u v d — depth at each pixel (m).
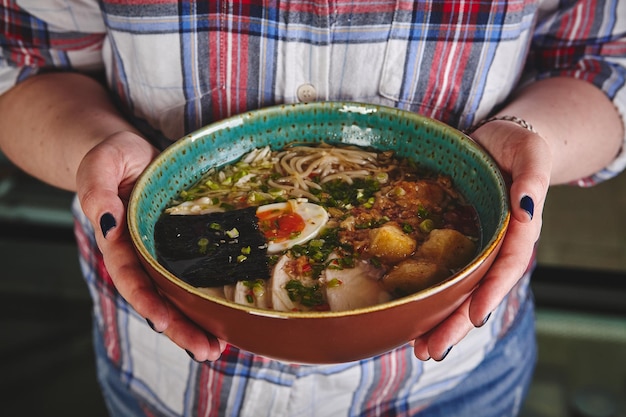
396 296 0.47
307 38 0.57
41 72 0.66
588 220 1.15
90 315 1.30
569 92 0.63
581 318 1.12
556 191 1.20
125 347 0.71
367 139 0.58
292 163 0.57
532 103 0.62
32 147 0.62
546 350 1.15
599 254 1.12
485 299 0.46
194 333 0.47
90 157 0.52
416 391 0.69
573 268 1.11
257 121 0.58
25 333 1.27
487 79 0.60
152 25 0.58
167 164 0.53
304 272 0.49
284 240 0.51
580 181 0.68
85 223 0.69
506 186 0.50
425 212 0.53
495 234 0.45
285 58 0.58
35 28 0.63
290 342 0.43
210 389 0.66
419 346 0.48
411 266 0.48
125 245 0.50
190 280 0.49
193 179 0.56
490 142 0.54
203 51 0.59
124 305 0.68
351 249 0.51
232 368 0.64
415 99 0.61
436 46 0.58
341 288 0.48
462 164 0.53
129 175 0.54
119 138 0.54
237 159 0.58
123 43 0.60
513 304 0.72
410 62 0.58
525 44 0.62
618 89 0.62
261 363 0.64
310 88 0.60
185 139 0.55
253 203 0.54
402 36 0.57
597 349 1.13
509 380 0.73
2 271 1.30
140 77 0.61
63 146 0.60
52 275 1.30
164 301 0.48
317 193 0.55
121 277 0.48
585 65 0.65
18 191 1.24
